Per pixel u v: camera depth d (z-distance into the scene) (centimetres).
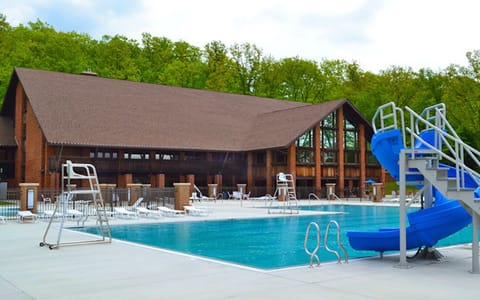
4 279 862
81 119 4009
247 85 7194
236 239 1590
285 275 890
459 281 841
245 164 4672
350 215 2628
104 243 1363
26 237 1509
